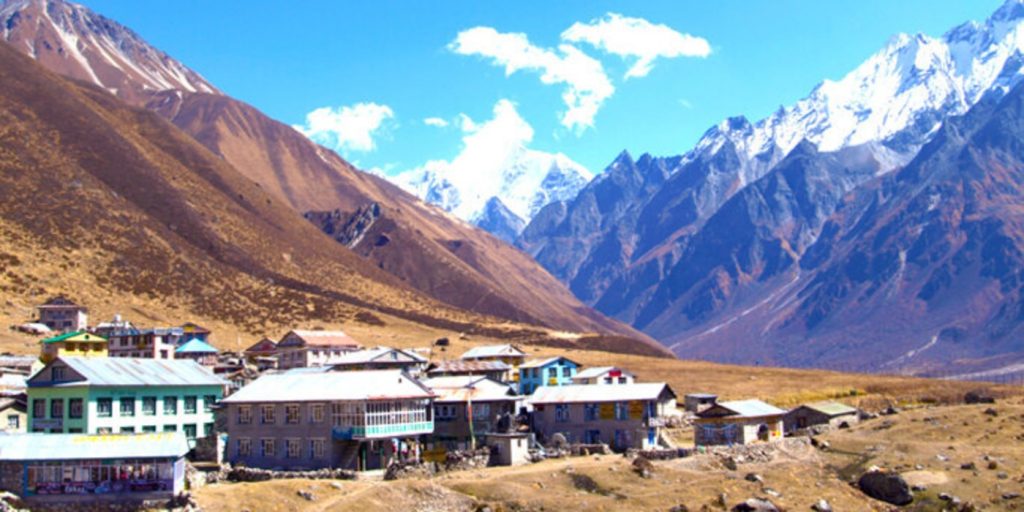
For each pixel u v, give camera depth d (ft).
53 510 277.03
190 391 411.75
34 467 281.13
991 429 431.02
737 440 425.28
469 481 327.88
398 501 304.09
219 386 422.41
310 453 367.04
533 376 581.53
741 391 640.58
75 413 376.68
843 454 407.85
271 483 310.65
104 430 378.94
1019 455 388.57
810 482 367.66
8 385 424.46
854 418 487.20
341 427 363.97
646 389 440.86
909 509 347.36
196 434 412.16
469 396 435.94
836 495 352.90
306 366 643.86
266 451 374.43
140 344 600.80
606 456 389.60
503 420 424.46
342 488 316.81
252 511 284.41
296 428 370.32
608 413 426.51
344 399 364.38
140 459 284.41
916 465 379.76
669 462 372.58
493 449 376.68
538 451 387.96
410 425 382.63
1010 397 566.36
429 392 391.24
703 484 348.18
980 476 364.99
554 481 336.90
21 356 529.45
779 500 338.34
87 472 282.36
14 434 304.50
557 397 438.81
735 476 361.30
